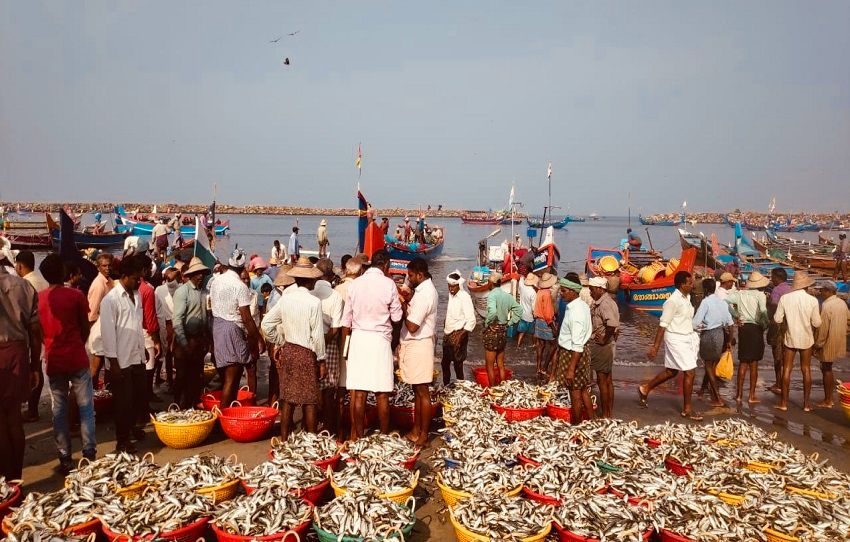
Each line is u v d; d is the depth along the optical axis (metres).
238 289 8.02
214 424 8.19
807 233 102.12
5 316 5.72
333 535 4.70
